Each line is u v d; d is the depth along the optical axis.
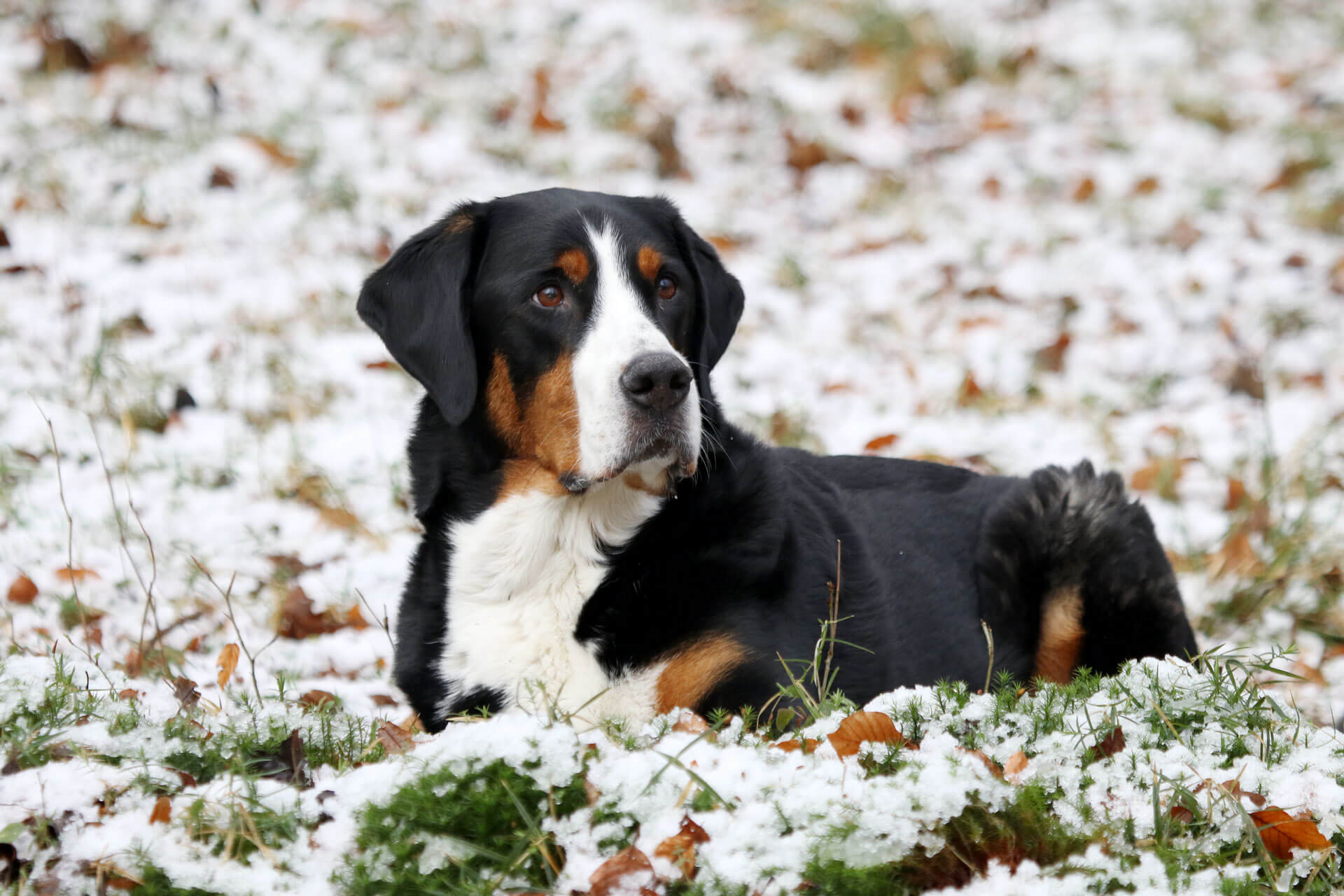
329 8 21.47
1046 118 21.44
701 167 19.11
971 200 18.70
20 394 11.49
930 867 5.05
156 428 11.39
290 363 12.64
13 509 9.80
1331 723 7.84
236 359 12.58
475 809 5.21
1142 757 5.77
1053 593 8.36
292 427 11.59
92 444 10.99
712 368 7.78
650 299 7.22
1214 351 14.23
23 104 17.00
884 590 7.86
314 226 15.51
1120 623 8.29
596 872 4.92
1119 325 14.71
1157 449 12.17
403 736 6.28
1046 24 25.02
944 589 8.28
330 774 5.82
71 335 12.35
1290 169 18.91
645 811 5.25
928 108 21.73
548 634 7.07
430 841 5.11
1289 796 5.54
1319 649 9.25
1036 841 5.16
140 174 15.84
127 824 5.20
